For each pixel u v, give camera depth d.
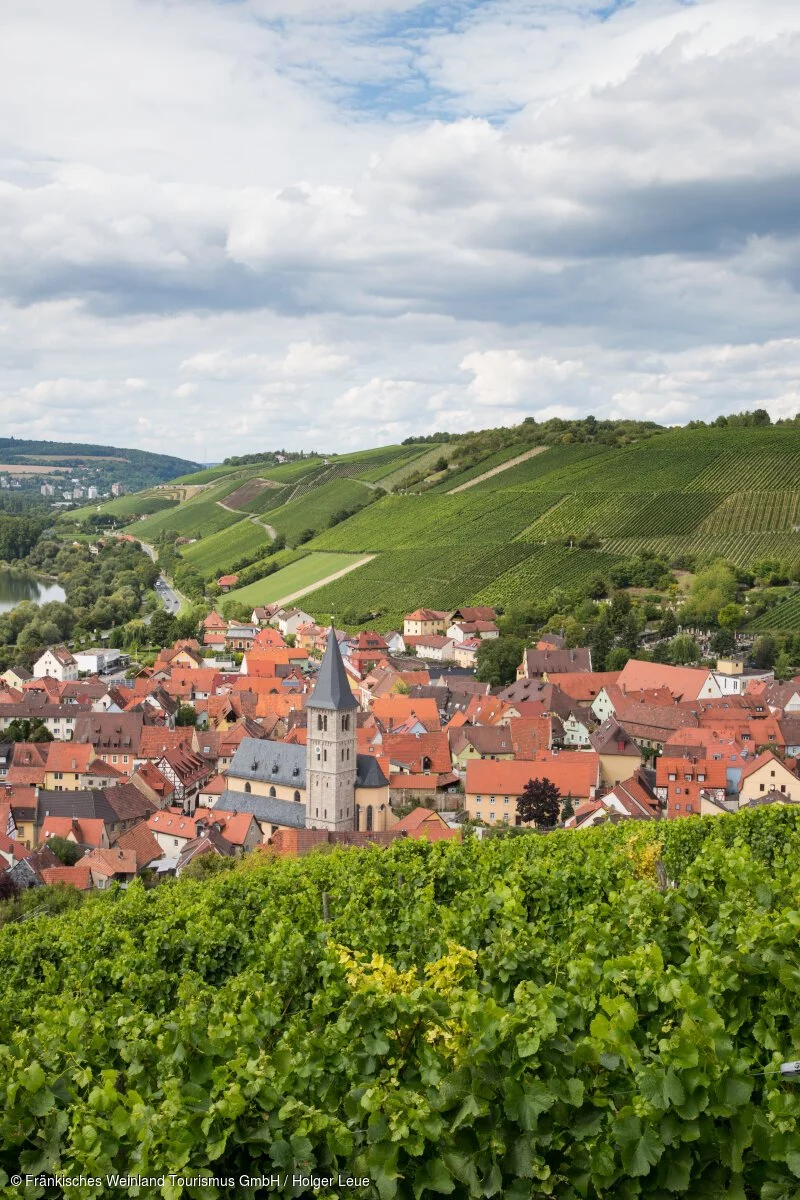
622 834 58.84
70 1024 29.08
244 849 110.94
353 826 113.56
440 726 155.88
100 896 75.88
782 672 182.12
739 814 60.59
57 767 137.62
